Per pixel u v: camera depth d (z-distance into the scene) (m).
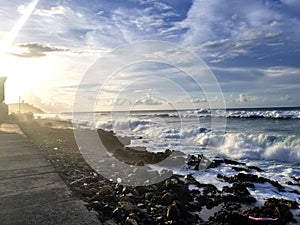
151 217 4.63
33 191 3.47
